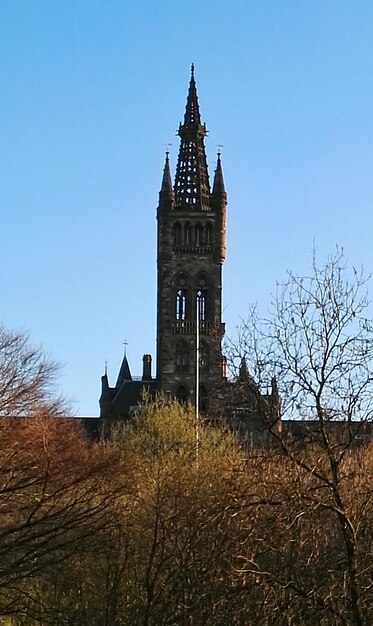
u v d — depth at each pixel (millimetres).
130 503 48875
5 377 54031
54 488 49875
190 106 174875
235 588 32031
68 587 46094
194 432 69500
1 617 50438
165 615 39375
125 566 43375
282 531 30344
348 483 31562
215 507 32750
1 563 47188
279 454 30641
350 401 29812
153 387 169375
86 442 64625
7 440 48781
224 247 169750
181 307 168125
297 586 29766
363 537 30984
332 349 29750
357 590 28750
